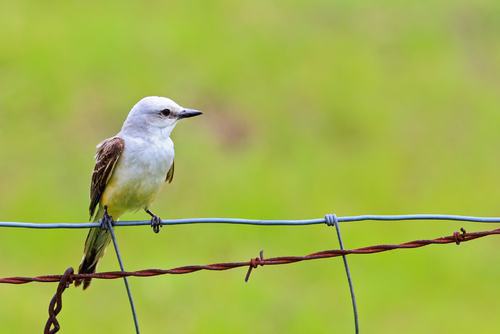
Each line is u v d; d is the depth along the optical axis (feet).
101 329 43.06
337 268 48.11
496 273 48.21
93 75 63.87
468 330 44.68
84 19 69.62
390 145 59.36
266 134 59.62
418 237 50.98
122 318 43.60
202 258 48.01
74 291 44.65
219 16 71.20
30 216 51.98
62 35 67.56
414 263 48.75
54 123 59.72
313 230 50.49
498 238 50.57
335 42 68.85
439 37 69.62
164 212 51.47
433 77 65.51
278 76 65.16
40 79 63.26
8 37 67.10
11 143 57.72
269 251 49.24
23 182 54.49
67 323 43.09
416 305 46.19
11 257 48.03
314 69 65.77
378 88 64.28
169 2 72.54
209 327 43.78
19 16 69.67
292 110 61.98
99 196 28.35
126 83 63.41
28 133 58.70
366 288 46.88
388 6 73.05
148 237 48.98
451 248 49.90
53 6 71.00
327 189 54.95
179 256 47.93
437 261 48.96
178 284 45.91
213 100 62.59
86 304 44.27
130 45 66.95
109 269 46.39
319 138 59.82
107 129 59.62
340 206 53.62
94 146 57.88
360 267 48.29
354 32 70.23
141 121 28.09
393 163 57.67
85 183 54.85
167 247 48.67
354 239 50.08
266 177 55.47
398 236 50.96
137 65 65.16
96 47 66.44
